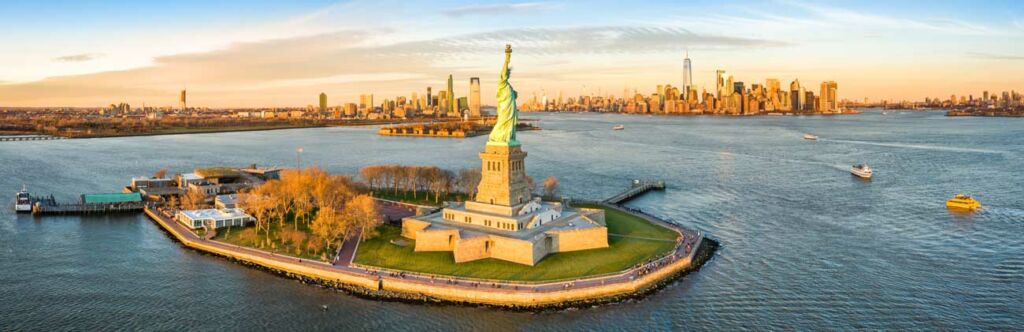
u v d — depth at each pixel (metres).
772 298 186.38
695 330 166.12
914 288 193.50
